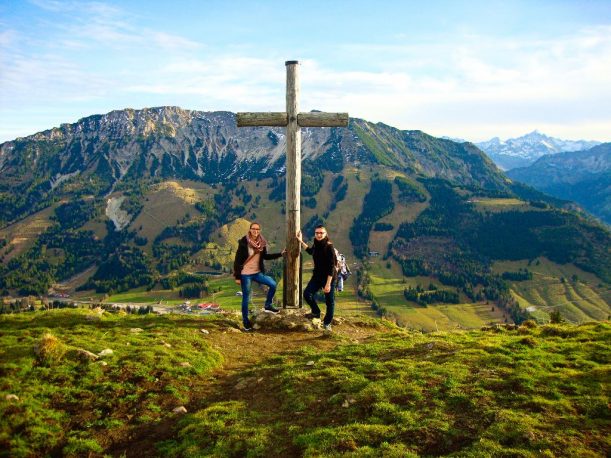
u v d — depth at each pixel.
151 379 11.70
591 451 8.02
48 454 8.80
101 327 15.11
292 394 11.09
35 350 11.65
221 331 16.50
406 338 15.90
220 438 9.27
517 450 8.09
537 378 10.89
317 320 18.17
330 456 8.24
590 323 15.90
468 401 10.04
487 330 17.16
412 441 8.66
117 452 9.18
